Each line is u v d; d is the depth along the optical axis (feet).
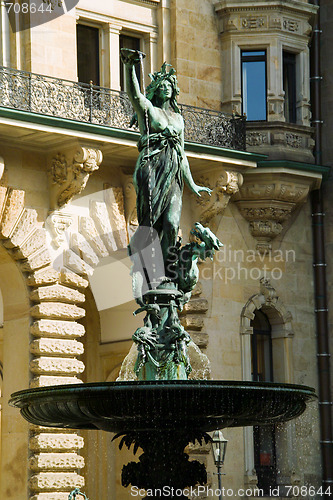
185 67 141.79
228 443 139.54
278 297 148.15
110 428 71.15
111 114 129.80
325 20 152.76
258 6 145.59
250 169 142.31
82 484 123.95
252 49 146.41
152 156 73.46
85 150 124.16
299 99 149.79
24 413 73.87
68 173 125.39
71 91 126.82
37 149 126.62
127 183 133.39
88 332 146.82
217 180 138.51
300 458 146.30
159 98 75.92
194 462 71.31
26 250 123.85
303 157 147.43
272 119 145.59
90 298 144.56
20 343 125.59
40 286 124.88
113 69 136.77
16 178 124.88
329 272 151.84
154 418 68.28
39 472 122.31
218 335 141.79
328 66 151.84
